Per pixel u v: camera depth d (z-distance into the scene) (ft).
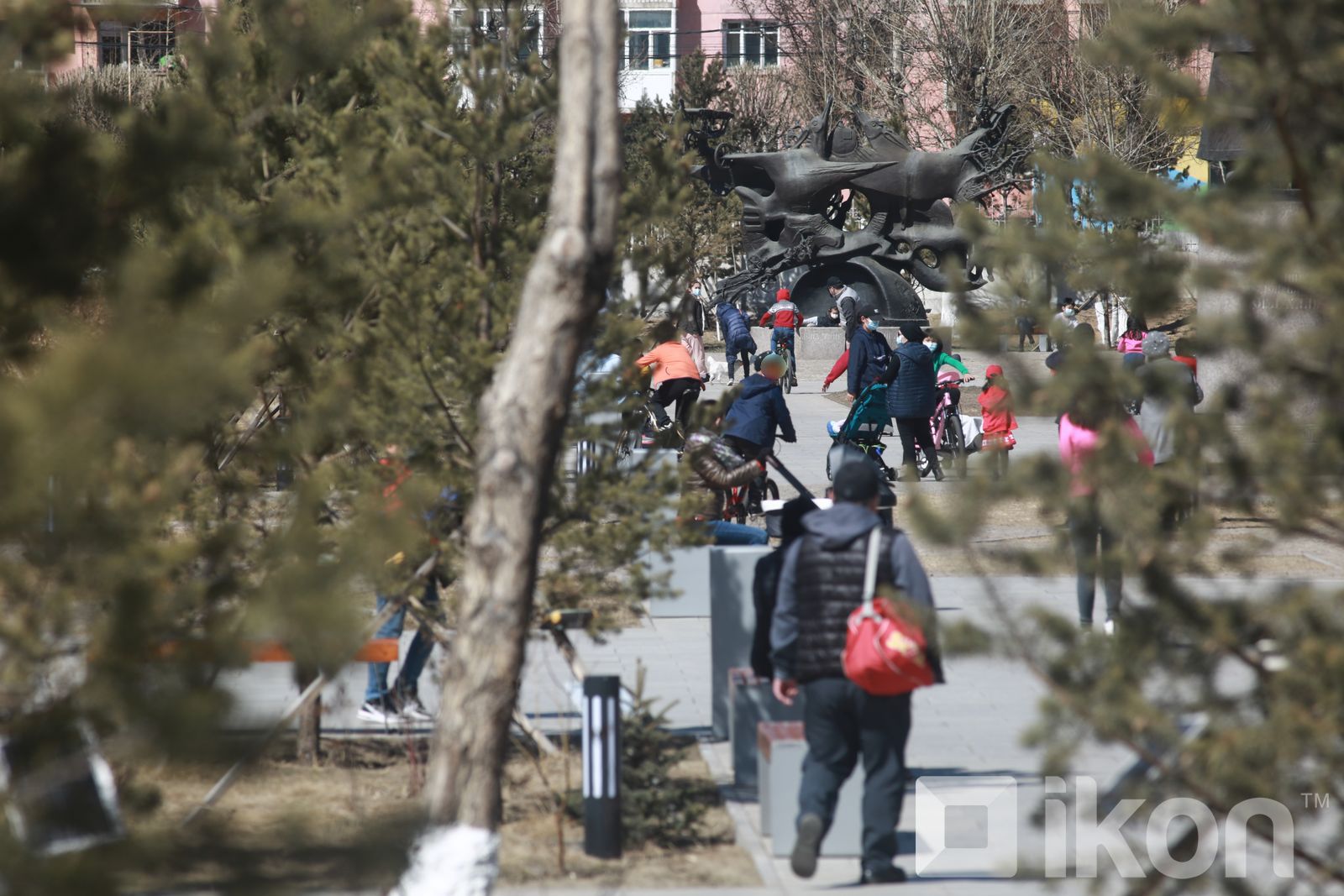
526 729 103.19
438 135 98.22
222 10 88.17
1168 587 52.11
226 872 41.86
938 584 171.53
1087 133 482.69
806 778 81.15
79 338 39.34
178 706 39.04
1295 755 49.37
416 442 91.97
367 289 89.40
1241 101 53.52
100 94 52.16
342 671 44.16
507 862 84.53
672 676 132.67
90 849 39.24
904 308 544.21
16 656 41.39
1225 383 54.75
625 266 101.19
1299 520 51.52
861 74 644.69
